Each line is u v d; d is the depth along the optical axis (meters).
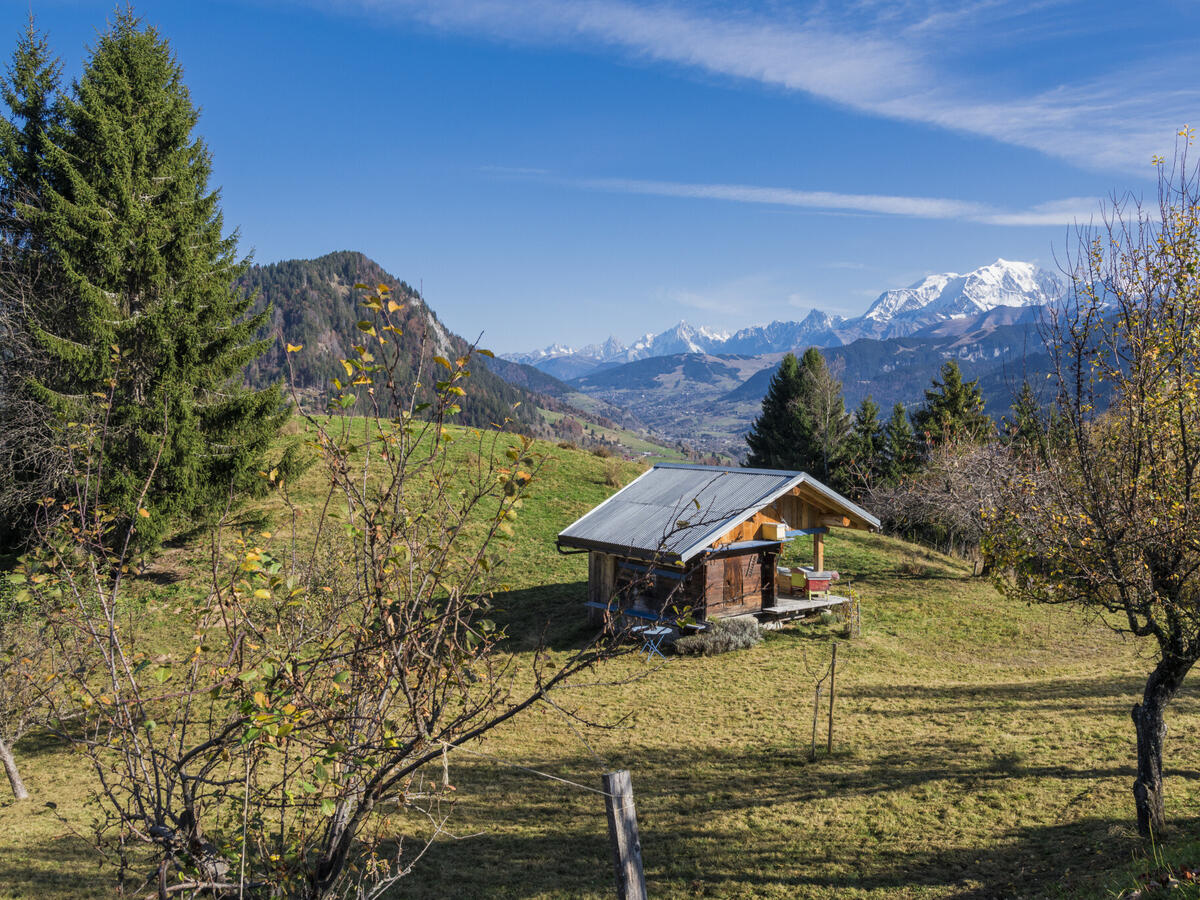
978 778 13.91
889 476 60.38
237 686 4.88
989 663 22.75
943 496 34.28
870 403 66.31
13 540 25.58
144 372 24.47
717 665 22.14
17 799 14.89
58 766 16.97
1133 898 7.91
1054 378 10.63
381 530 4.78
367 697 5.17
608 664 22.33
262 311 27.89
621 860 5.30
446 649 4.96
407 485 5.18
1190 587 10.50
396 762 4.99
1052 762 14.30
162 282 25.22
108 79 25.92
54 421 22.25
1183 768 13.29
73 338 25.42
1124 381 10.32
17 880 11.34
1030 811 12.38
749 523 25.22
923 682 20.73
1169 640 10.52
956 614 27.45
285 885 5.36
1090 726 16.11
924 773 14.39
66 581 5.65
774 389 69.44
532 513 38.31
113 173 24.86
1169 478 10.21
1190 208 9.88
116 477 22.31
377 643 4.71
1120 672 21.09
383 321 4.66
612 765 15.95
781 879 11.16
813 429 64.56
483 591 5.02
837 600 27.03
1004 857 10.96
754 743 16.70
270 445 27.39
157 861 5.73
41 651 6.62
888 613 27.58
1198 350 9.98
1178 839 9.95
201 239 26.88
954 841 11.72
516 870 11.88
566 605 28.22
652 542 23.39
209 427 26.44
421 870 11.88
